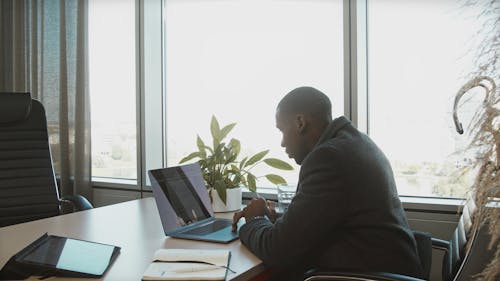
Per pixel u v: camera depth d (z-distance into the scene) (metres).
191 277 0.97
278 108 1.40
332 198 1.11
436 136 1.94
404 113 2.02
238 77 2.45
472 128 0.52
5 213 1.98
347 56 2.07
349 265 1.14
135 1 2.72
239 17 2.44
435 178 1.96
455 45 1.84
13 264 0.98
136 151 2.79
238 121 2.45
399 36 2.02
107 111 2.92
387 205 1.18
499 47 0.51
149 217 1.69
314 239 1.10
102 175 2.98
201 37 2.59
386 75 2.06
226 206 1.85
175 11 2.70
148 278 0.97
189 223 1.50
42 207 2.04
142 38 2.71
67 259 1.06
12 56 3.22
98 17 2.93
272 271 1.20
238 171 1.96
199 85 2.61
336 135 1.26
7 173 2.04
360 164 1.16
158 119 2.76
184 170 1.63
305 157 1.29
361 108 2.08
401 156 2.04
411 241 1.20
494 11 0.52
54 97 2.99
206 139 2.59
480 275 0.56
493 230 0.51
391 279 0.99
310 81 2.23
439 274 1.83
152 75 2.74
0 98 2.08
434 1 1.92
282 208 1.61
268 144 2.35
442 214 1.87
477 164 0.52
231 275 1.01
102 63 2.93
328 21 2.17
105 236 1.39
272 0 2.33
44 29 3.01
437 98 1.93
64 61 2.87
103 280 0.98
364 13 2.09
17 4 3.11
